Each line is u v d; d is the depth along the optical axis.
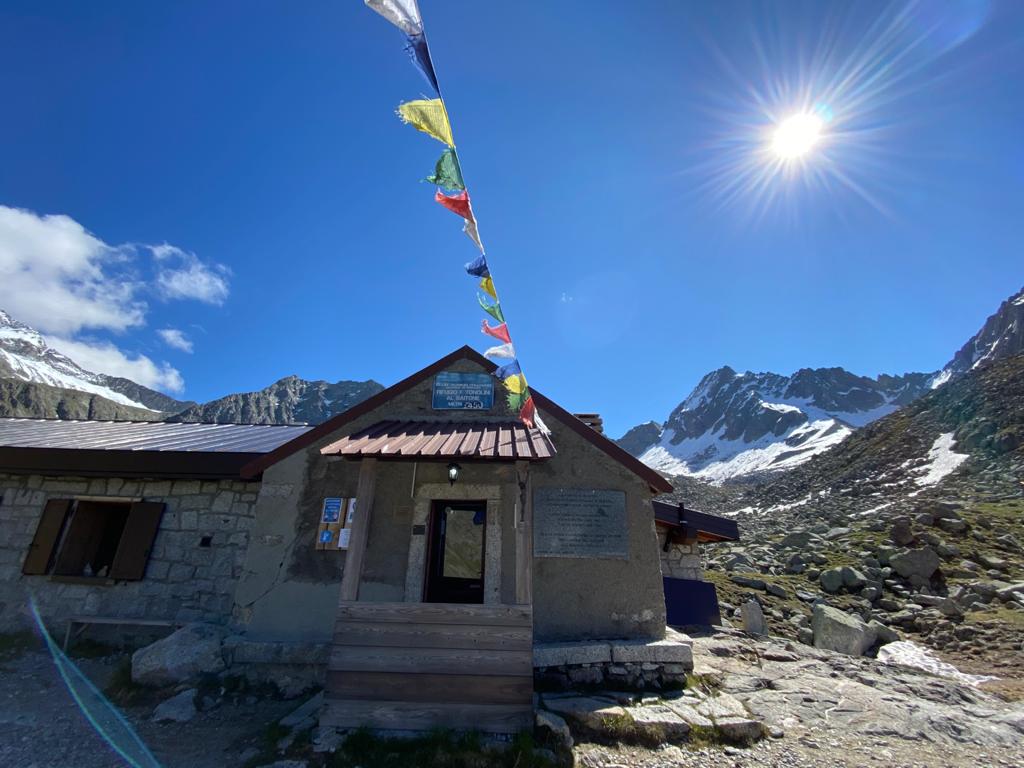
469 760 5.00
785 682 7.46
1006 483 35.69
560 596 7.34
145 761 5.25
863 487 52.41
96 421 13.12
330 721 5.45
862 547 21.34
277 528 7.97
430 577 7.53
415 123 4.11
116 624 8.51
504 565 7.35
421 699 5.47
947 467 47.94
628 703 6.19
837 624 12.28
